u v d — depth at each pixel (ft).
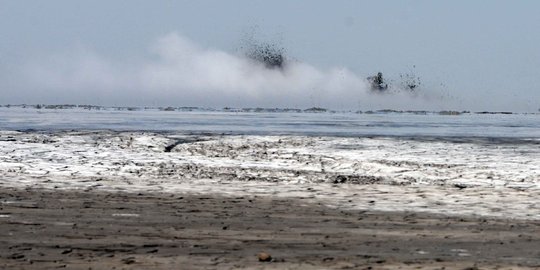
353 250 128.57
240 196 214.90
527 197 219.61
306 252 126.00
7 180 247.50
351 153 389.19
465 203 203.51
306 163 332.60
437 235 146.61
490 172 300.40
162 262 115.75
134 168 298.56
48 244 130.72
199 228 152.66
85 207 182.80
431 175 288.92
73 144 431.02
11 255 119.96
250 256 121.49
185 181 257.34
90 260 116.67
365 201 205.77
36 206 182.91
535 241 140.05
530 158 370.73
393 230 152.87
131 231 147.13
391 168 313.32
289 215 174.91
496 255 125.08
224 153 387.34
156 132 617.21
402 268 112.68
